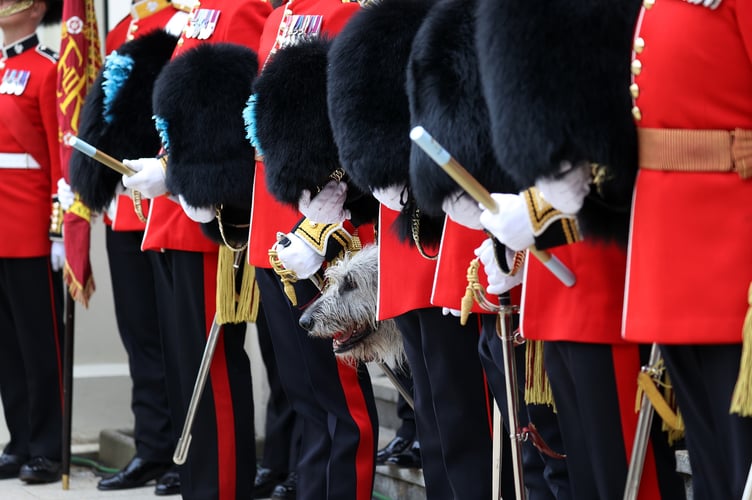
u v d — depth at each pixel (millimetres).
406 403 14891
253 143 11938
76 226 16906
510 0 8016
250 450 13984
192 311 13828
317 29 12336
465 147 9172
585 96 7879
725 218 7789
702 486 8305
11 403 18547
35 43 18188
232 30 13672
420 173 9383
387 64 10305
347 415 12562
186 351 13938
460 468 10836
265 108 11742
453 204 9320
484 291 9844
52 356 18234
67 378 17328
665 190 7863
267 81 11766
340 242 12133
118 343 21078
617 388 8641
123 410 20859
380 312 11195
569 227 8453
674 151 7844
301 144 11562
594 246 8539
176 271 13945
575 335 8641
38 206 18031
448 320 10711
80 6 16750
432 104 9352
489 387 10586
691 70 7797
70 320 17281
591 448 8789
